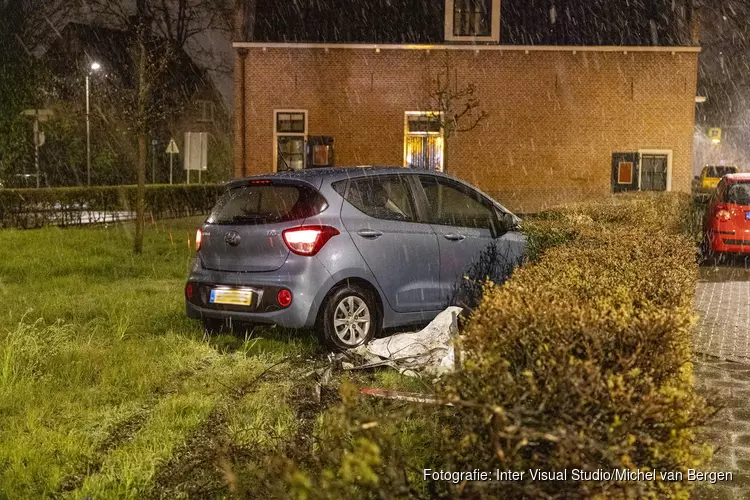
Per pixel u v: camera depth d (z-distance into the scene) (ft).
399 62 77.41
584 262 16.02
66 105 111.86
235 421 14.51
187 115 132.05
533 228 24.54
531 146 77.87
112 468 12.39
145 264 38.40
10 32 110.32
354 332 21.07
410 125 78.02
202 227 22.34
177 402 15.83
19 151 108.68
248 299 20.81
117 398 16.48
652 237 21.72
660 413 8.09
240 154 78.38
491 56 77.30
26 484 12.10
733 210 40.83
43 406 15.64
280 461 9.27
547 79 77.51
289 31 78.23
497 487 7.79
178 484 11.73
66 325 22.53
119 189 69.67
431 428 11.94
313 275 20.33
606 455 7.49
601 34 77.82
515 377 8.92
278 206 21.04
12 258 39.60
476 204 26.21
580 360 8.55
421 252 22.25
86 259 39.09
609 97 77.56
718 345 21.84
